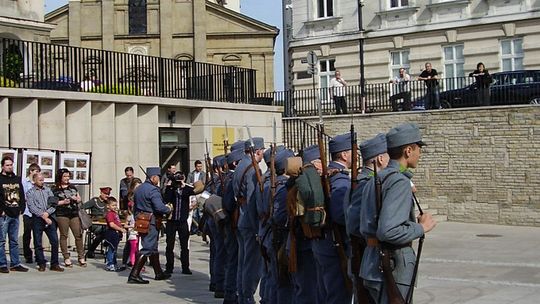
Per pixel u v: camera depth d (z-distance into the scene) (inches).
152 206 547.2
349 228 270.2
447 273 599.2
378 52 1392.7
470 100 1048.8
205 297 484.7
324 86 1457.9
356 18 1416.1
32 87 730.8
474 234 880.9
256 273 418.3
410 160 257.8
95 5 1988.2
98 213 685.9
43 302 468.1
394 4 1381.6
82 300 474.0
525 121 964.6
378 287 250.4
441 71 1321.4
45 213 607.8
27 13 1024.9
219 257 478.0
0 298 480.7
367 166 287.7
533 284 542.9
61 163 713.0
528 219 964.0
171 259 590.6
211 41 2025.1
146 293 501.4
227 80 920.3
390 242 243.9
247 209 411.8
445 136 1032.2
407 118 1068.5
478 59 1282.0
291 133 1144.2
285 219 355.6
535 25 1221.1
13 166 660.1
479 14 1278.3
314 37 1472.7
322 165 314.3
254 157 395.9
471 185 1010.1
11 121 717.3
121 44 1990.7
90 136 773.3
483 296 494.3
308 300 339.3
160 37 1987.0
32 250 694.5
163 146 858.1
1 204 597.6
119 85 813.9
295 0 1503.4
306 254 336.8
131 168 726.5
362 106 1182.9
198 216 751.7
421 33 1341.0
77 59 785.6
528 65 1225.4
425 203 1047.6
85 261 650.8
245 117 927.7
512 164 976.3
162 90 851.4
